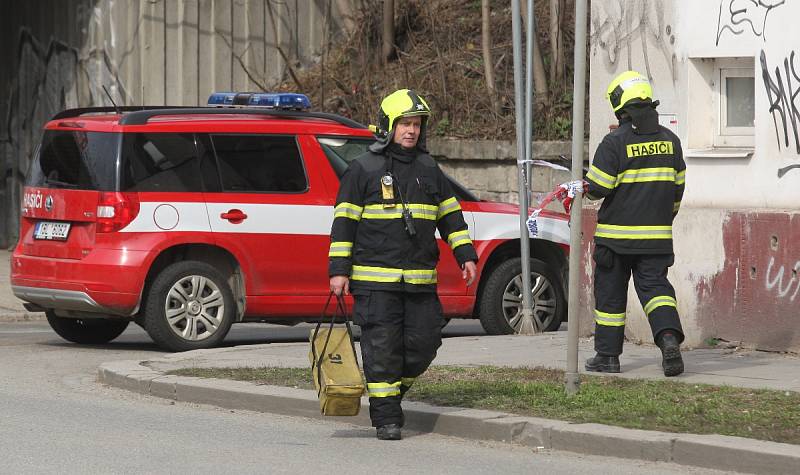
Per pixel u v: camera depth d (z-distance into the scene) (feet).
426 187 62.54
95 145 95.40
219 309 96.58
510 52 171.73
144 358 94.84
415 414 65.92
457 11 182.60
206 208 95.91
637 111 73.77
